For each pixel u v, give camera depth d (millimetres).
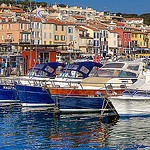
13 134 26062
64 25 116188
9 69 71125
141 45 142375
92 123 29312
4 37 109812
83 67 39531
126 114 31016
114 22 152875
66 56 104938
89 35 125250
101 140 24484
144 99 30750
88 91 32844
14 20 108375
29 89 37375
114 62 36688
